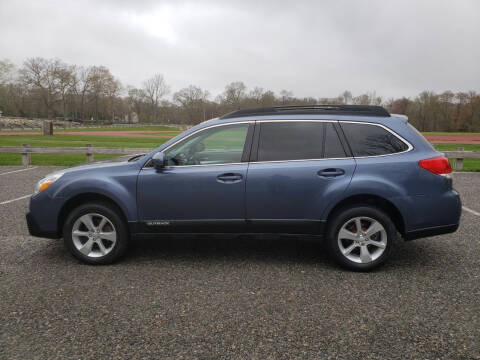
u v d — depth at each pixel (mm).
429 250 4328
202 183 3693
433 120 90188
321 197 3580
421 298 3096
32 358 2311
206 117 124500
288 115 3814
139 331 2617
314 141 3699
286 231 3701
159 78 124438
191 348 2414
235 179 3666
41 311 2902
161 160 3664
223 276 3586
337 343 2461
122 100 124500
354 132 3688
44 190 3850
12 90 98312
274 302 3045
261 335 2561
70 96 105688
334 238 3643
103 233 3842
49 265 3887
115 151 13469
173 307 2965
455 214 3570
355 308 2934
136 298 3123
